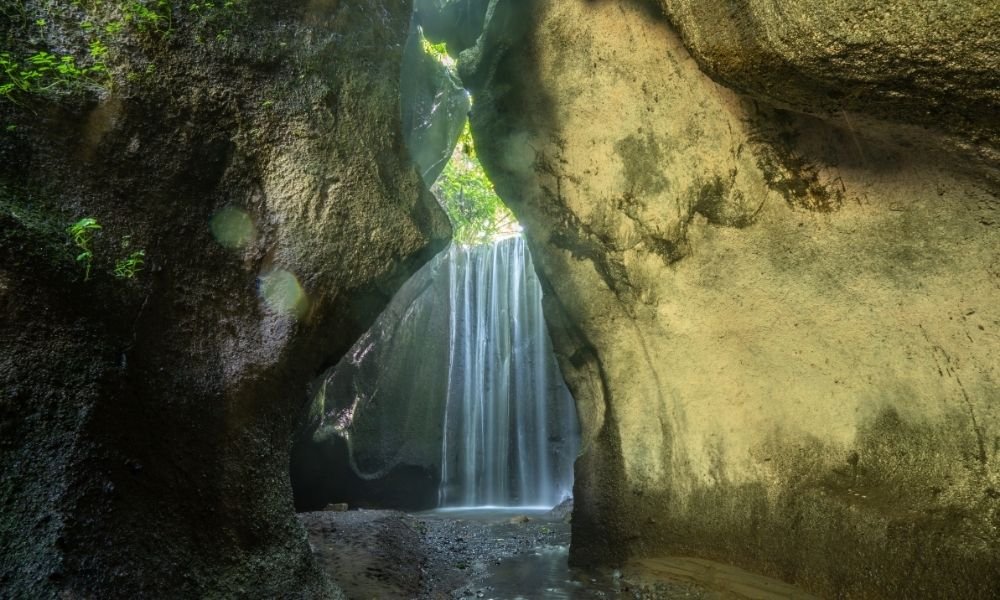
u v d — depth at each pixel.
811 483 4.52
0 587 2.25
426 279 15.38
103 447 2.71
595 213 6.25
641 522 5.85
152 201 3.40
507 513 12.59
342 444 12.80
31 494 2.43
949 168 3.36
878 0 2.67
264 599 3.38
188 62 3.61
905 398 3.99
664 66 5.32
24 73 2.98
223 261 3.72
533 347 15.23
